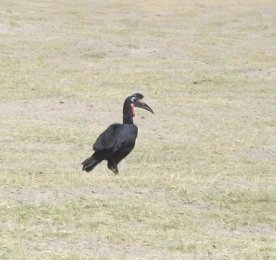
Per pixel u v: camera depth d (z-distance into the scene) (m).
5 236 10.22
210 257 9.66
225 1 45.38
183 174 14.72
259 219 11.62
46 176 13.73
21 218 11.02
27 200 11.94
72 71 27.83
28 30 33.97
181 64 29.47
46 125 20.11
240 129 20.22
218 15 41.06
